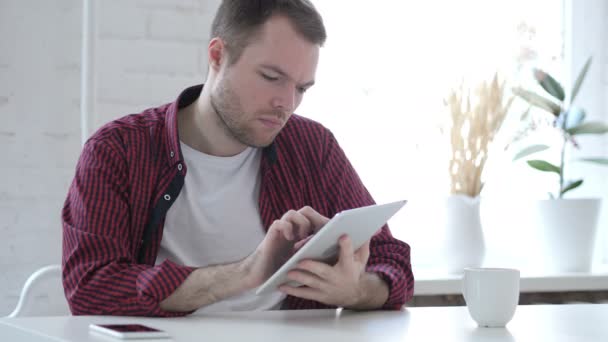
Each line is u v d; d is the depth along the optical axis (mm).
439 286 2465
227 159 1809
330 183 1912
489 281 1278
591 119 3037
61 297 2289
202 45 2518
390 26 2861
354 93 2836
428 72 2885
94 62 2320
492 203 2924
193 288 1396
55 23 2455
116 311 1414
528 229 2928
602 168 3012
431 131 2873
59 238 2453
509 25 2949
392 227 2861
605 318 1400
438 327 1288
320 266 1365
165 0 2482
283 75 1643
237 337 1145
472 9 2920
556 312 1479
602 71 3037
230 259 1801
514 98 2705
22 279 2424
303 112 2797
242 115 1677
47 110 2447
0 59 2412
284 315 1430
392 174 2857
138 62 2459
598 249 3008
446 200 2598
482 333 1225
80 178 1648
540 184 2984
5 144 2414
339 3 2824
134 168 1679
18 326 1213
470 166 2596
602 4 3031
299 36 1632
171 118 1744
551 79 2713
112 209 1603
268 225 1820
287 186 1859
